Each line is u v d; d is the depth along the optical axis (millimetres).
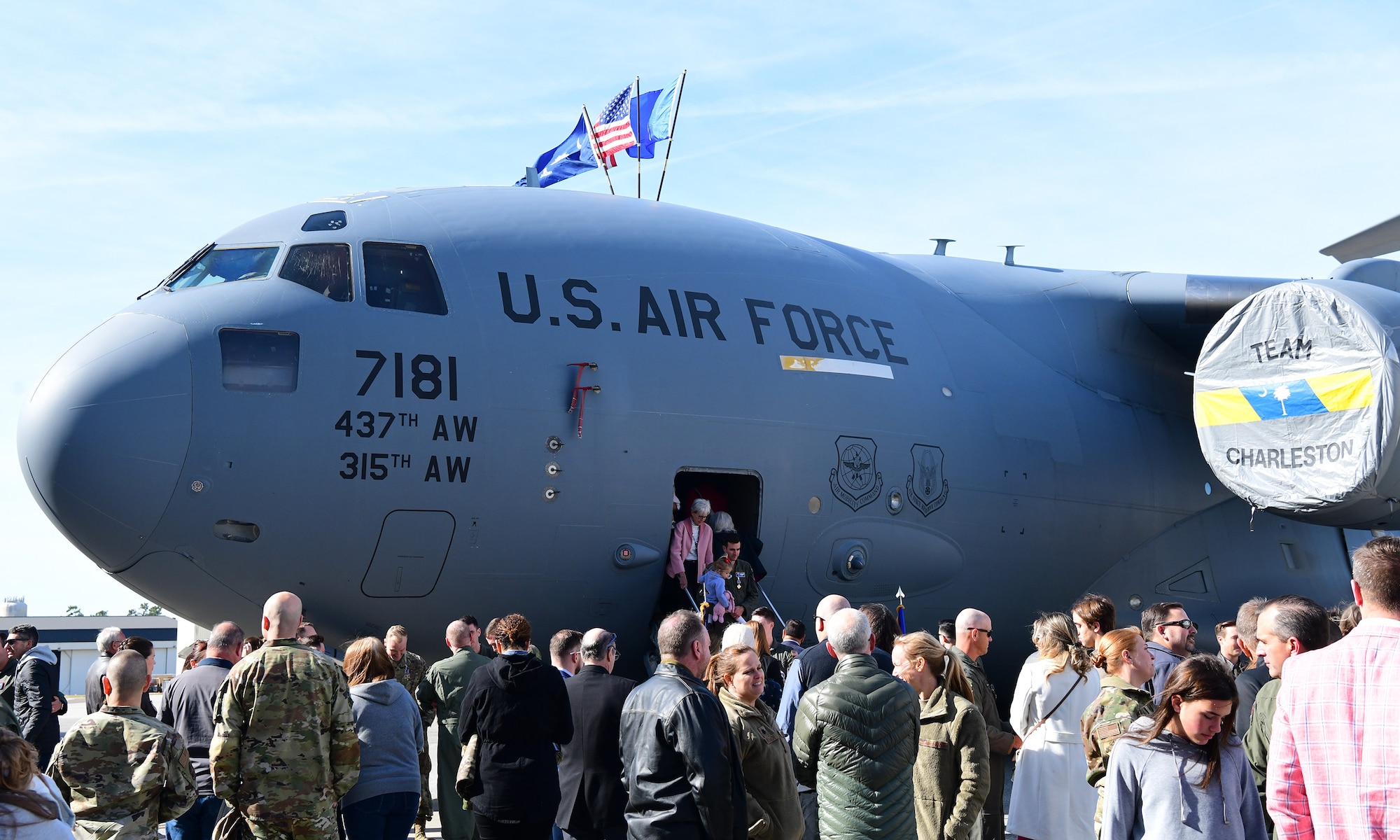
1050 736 5902
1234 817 4016
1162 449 12711
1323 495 9727
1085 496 11859
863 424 10266
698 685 4828
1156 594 12461
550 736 6035
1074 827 5836
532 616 9320
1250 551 13023
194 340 8250
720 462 9547
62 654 33938
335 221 9125
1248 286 12414
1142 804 4102
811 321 10328
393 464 8469
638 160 15367
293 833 5488
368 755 6141
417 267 9023
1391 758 3523
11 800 3348
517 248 9422
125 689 5496
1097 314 12852
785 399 9867
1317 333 9852
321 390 8352
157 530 8117
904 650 5863
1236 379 10352
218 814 6777
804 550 10023
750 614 10000
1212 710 3959
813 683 6566
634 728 4875
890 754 5129
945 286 12234
